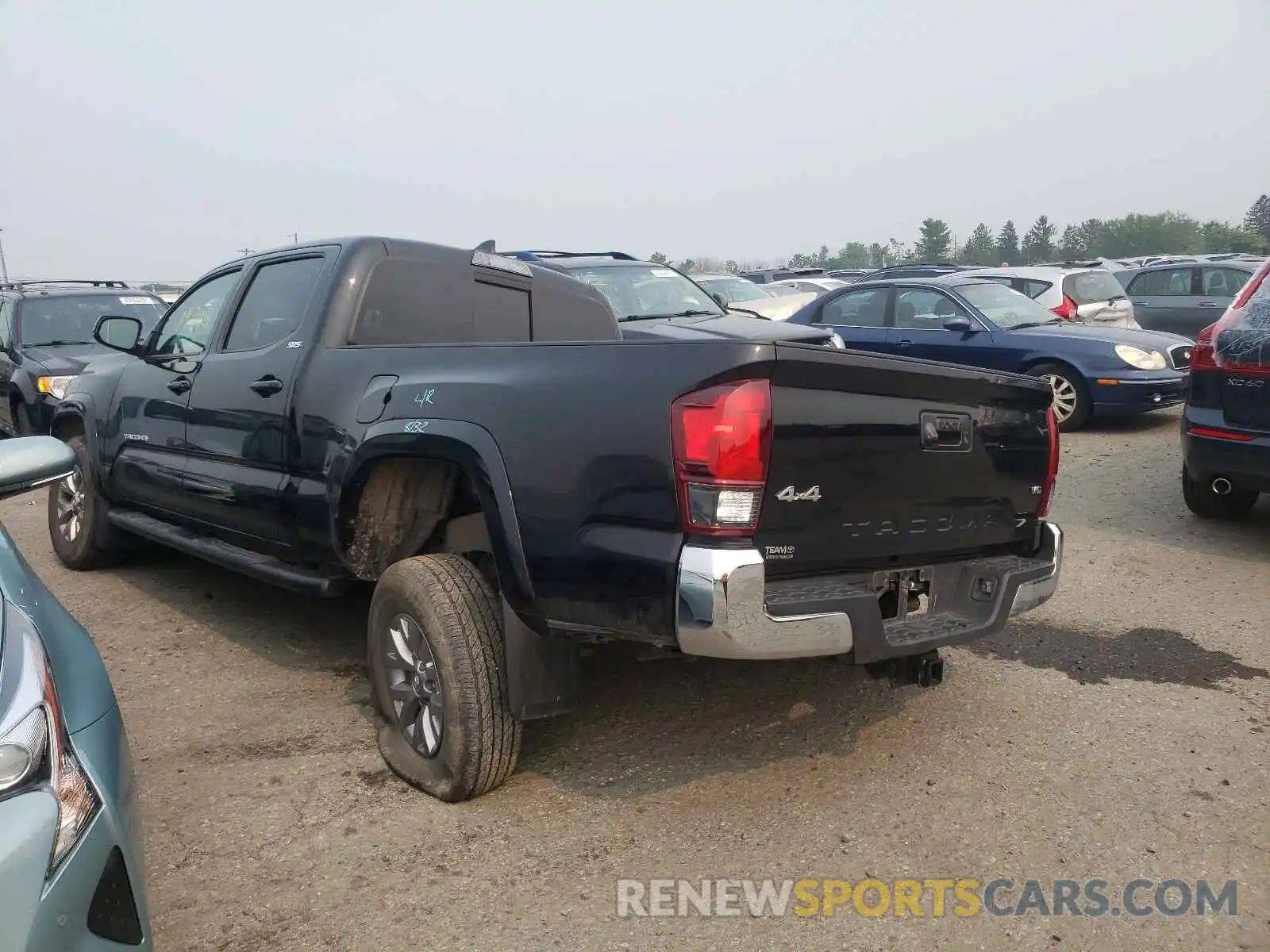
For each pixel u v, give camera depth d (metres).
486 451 3.31
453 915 2.87
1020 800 3.49
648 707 4.23
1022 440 3.75
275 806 3.45
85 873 2.03
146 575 6.27
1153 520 7.12
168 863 3.11
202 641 5.06
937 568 3.56
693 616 2.85
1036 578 3.68
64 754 2.14
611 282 9.23
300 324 4.37
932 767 3.72
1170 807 3.45
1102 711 4.20
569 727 4.05
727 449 2.83
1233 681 4.50
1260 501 7.77
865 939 2.77
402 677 3.70
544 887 2.99
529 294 5.17
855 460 3.13
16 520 7.96
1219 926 2.83
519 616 3.33
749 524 2.88
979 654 4.83
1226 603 5.47
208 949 2.73
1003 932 2.81
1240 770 3.71
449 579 3.43
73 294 10.72
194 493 4.92
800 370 2.93
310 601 5.72
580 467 3.08
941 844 3.22
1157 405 10.13
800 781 3.62
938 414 3.40
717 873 3.07
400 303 4.48
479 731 3.35
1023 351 10.55
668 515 2.91
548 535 3.16
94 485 5.98
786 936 2.79
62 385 8.95
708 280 15.07
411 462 3.83
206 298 5.21
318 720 4.13
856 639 3.06
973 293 11.05
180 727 4.07
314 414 4.07
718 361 2.85
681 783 3.60
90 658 2.57
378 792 3.54
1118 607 5.44
